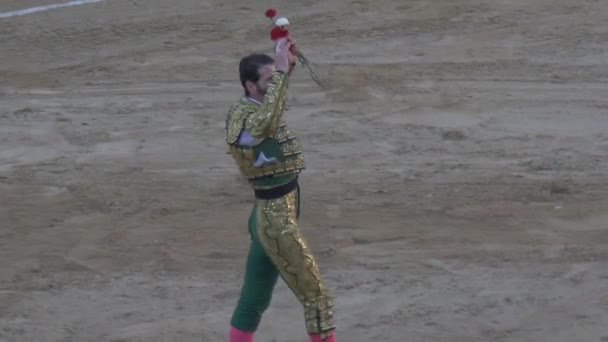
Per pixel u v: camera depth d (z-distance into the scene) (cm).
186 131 4531
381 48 5838
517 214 3506
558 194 3697
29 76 5553
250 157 2156
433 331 2694
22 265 3161
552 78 5278
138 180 3922
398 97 4969
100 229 3450
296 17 6350
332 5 6531
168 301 2909
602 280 2989
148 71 5606
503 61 5569
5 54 5919
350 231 3372
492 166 4022
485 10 6362
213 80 5441
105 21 6350
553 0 6494
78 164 4131
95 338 2686
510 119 4644
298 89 5109
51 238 3375
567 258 3148
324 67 5481
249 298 2314
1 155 4269
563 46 5788
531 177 3884
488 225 3416
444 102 4888
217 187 3831
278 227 2180
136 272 3108
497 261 3134
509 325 2725
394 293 2925
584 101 4900
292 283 2219
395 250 3228
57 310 2861
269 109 2091
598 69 5419
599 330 2691
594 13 6259
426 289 2948
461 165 4034
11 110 4881
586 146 4278
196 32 6191
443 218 3481
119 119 4741
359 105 4859
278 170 2164
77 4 6644
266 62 2188
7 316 2820
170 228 3441
